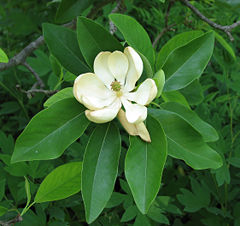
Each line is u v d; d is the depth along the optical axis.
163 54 0.47
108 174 0.40
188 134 0.43
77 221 0.62
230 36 0.54
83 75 0.41
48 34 0.44
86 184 0.39
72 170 0.41
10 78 0.74
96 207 0.38
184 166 0.69
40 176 0.55
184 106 0.46
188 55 0.45
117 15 0.43
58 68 0.53
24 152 0.39
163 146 0.39
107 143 0.41
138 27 0.44
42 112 0.40
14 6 0.93
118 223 0.60
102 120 0.39
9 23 0.87
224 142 0.62
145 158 0.40
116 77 0.43
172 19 0.72
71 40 0.44
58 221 0.54
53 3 0.63
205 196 0.62
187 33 0.46
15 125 0.78
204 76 0.72
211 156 0.42
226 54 0.65
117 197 0.56
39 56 0.70
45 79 0.75
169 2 0.64
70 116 0.41
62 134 0.41
